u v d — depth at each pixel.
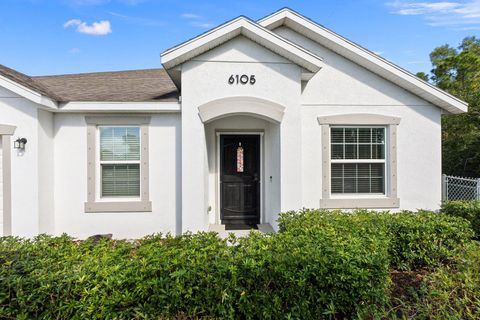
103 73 10.49
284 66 6.12
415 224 4.17
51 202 6.31
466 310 2.52
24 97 5.57
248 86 6.07
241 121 7.37
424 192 6.98
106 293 2.41
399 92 7.00
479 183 7.23
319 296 2.66
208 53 6.03
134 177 6.67
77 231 6.43
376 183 7.05
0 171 5.79
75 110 6.16
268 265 2.66
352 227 3.94
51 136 6.32
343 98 6.93
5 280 2.37
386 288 2.97
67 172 6.43
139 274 2.49
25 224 5.77
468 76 14.71
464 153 13.19
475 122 12.66
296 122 6.12
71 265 2.63
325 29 6.68
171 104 6.27
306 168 6.87
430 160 7.00
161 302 2.46
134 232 6.55
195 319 2.50
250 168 7.61
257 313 2.56
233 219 7.55
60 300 2.39
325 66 6.94
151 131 6.58
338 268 2.67
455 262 3.71
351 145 7.02
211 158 7.39
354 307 2.71
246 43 6.07
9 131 5.76
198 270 2.55
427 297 2.75
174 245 3.10
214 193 7.45
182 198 6.04
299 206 6.11
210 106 6.00
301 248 2.93
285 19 6.82
